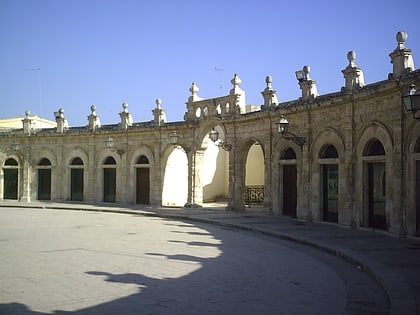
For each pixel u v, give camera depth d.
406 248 13.59
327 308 8.15
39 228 20.03
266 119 24.47
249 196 33.75
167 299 8.64
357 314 7.83
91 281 10.02
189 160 30.67
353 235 16.45
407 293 8.52
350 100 18.25
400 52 15.52
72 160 36.62
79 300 8.53
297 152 22.14
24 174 37.88
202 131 29.56
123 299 8.62
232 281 10.14
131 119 34.00
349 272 11.18
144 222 22.83
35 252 13.72
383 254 12.61
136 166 33.50
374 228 17.58
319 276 10.73
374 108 17.16
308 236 16.31
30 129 38.06
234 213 25.91
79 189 36.38
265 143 24.58
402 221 15.69
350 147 18.42
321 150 20.53
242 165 27.14
